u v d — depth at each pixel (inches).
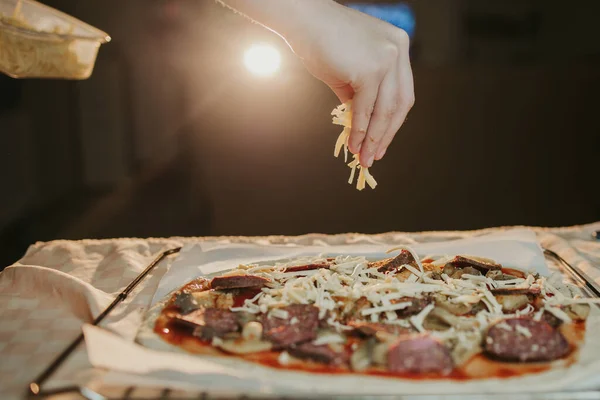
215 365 16.3
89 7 81.1
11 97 70.9
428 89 87.7
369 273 22.5
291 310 19.6
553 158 74.1
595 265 24.5
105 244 27.7
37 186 68.8
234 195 69.0
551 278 22.7
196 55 82.0
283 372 17.1
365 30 20.2
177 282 22.7
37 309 21.0
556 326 19.3
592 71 87.9
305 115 80.7
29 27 25.2
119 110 77.5
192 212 65.6
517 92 86.0
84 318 20.4
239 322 19.4
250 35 80.1
